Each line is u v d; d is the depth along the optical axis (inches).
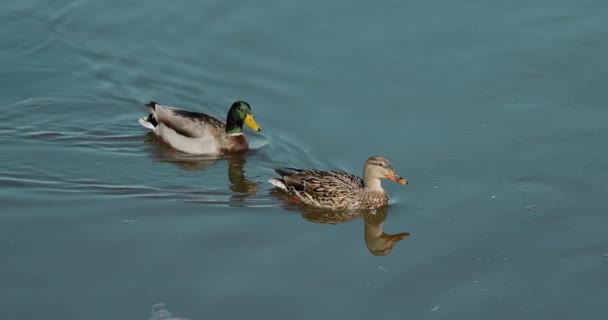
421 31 879.1
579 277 567.2
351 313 532.4
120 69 839.7
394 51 850.1
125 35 887.1
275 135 746.2
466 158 700.0
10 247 588.4
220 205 654.5
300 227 627.2
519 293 552.7
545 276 568.4
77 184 674.2
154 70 834.8
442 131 737.6
